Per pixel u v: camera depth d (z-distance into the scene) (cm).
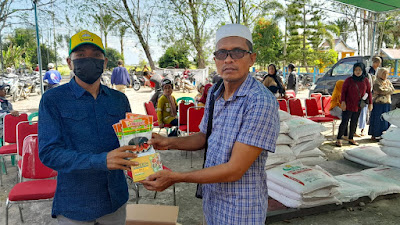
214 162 146
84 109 148
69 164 133
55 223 307
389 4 681
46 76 923
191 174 134
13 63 2369
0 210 334
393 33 2700
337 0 660
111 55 2730
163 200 362
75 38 147
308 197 299
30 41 2458
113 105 159
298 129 372
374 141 637
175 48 1552
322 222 306
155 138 163
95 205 151
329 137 679
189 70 1858
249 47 145
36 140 292
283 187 320
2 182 411
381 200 354
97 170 136
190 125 507
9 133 421
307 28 2798
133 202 355
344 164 490
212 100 160
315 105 653
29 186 277
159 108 552
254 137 132
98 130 151
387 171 395
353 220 311
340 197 328
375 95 623
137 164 136
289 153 360
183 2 1400
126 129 142
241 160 133
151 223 235
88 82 150
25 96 1248
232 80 143
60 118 144
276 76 673
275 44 2855
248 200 141
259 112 132
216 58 146
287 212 307
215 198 149
